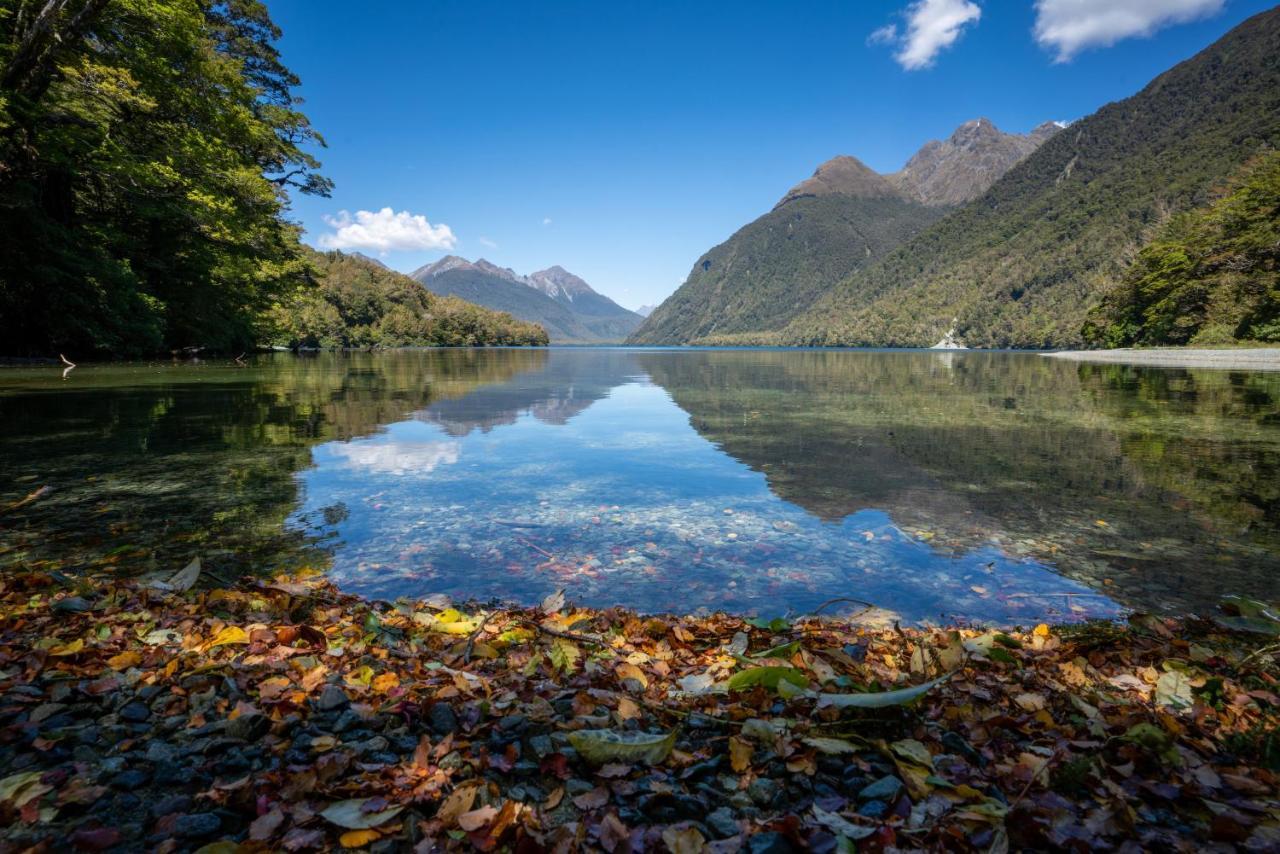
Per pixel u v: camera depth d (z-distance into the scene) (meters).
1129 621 3.28
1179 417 12.30
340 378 23.09
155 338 30.38
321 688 2.36
